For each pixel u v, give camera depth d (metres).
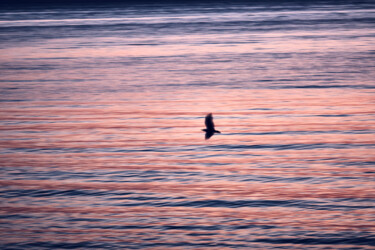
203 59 50.00
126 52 55.22
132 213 20.33
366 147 26.38
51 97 36.88
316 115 31.55
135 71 45.28
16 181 23.30
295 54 51.16
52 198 21.66
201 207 20.70
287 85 38.72
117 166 24.83
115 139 28.47
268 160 25.25
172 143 27.78
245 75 42.44
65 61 50.41
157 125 30.66
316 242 18.22
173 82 40.81
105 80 42.00
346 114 31.50
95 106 34.59
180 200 21.31
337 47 54.62
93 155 26.25
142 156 26.06
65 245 18.41
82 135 29.12
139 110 33.59
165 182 23.02
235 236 18.67
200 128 30.08
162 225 19.45
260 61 48.09
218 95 36.62
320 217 19.69
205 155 26.12
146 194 21.88
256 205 20.73
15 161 25.58
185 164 25.02
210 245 18.20
